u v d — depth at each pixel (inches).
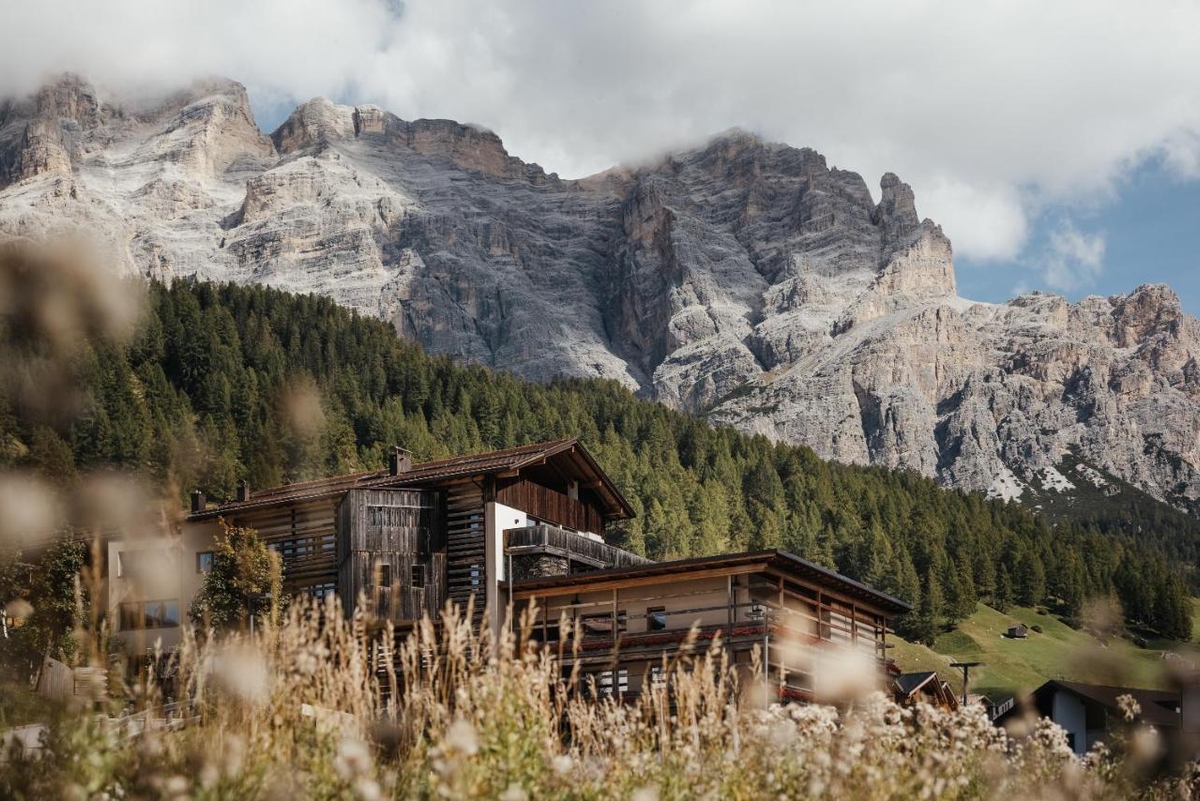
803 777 416.2
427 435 5393.7
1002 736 511.5
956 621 5260.8
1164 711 752.3
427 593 1702.8
